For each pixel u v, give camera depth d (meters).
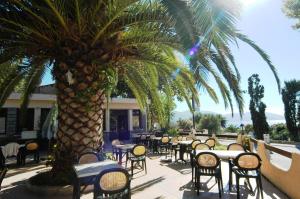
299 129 23.75
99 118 6.43
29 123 15.72
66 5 5.20
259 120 23.97
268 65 5.98
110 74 6.52
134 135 17.81
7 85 7.36
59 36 5.62
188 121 31.69
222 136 21.62
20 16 5.43
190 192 5.75
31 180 6.32
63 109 6.13
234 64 5.50
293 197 5.13
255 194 5.56
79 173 4.36
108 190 3.96
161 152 12.72
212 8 3.58
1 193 5.83
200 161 5.65
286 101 24.36
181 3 3.51
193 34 3.45
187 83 7.04
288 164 10.63
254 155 5.42
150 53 6.64
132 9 5.41
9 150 9.82
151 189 6.01
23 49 5.93
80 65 5.82
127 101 19.33
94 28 5.54
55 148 6.40
